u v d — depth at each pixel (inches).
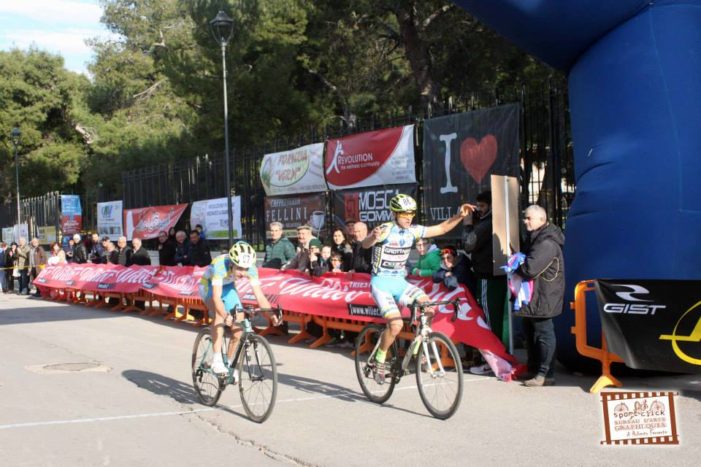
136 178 882.8
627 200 295.7
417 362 257.0
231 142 1090.1
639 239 291.1
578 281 307.4
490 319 335.0
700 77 299.7
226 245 709.9
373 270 266.1
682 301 265.1
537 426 236.5
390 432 234.5
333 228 570.6
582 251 307.3
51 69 1676.9
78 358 388.8
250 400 255.9
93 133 1705.2
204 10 1013.8
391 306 260.5
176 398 291.7
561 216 411.8
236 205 676.7
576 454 207.3
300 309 410.0
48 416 264.2
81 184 1776.6
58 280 719.7
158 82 1775.3
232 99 1043.3
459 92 943.7
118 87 1765.5
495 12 335.3
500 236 326.0
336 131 578.6
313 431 238.2
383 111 1117.7
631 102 304.2
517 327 375.6
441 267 350.3
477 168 442.3
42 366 366.0
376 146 521.7
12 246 896.3
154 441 231.9
